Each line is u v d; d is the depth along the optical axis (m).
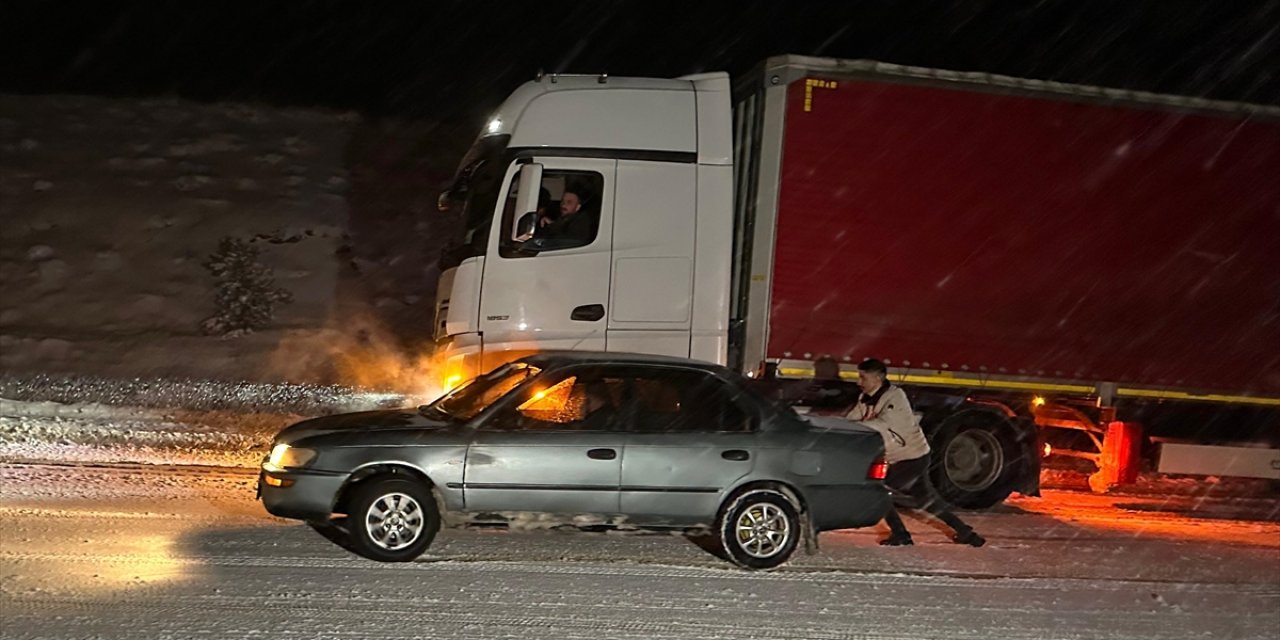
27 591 6.74
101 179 20.56
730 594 7.66
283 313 17.77
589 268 10.39
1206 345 11.32
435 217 20.86
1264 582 9.12
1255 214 11.33
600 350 10.38
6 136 21.36
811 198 10.66
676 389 8.41
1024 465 11.22
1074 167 11.03
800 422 8.56
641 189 10.47
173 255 18.84
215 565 7.54
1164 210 11.19
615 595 7.45
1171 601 8.29
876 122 10.74
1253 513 12.58
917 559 9.05
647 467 8.12
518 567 7.98
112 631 6.16
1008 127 10.94
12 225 18.95
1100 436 11.89
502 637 6.46
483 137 10.71
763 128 10.65
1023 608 7.80
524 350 10.34
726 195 10.57
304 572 7.51
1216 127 11.24
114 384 14.98
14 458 10.70
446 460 7.88
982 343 10.93
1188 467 11.92
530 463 7.97
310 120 23.23
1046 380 11.09
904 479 9.38
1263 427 12.00
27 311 16.95
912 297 10.79
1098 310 11.12
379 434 7.93
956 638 7.02
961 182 10.85
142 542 8.00
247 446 12.35
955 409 11.14
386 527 7.86
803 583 8.06
